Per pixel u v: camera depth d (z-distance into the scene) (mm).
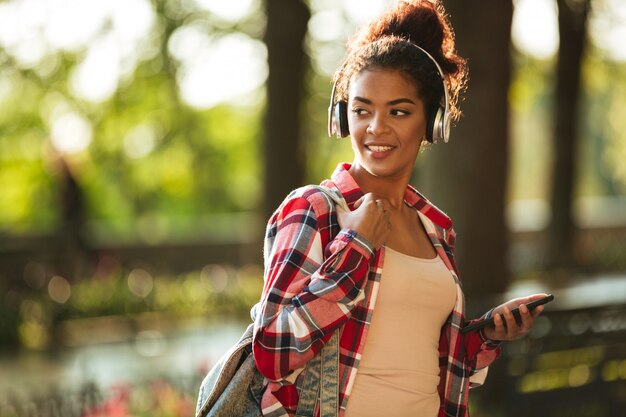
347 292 2250
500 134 8539
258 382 2426
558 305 7621
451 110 2740
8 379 9750
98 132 21906
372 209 2314
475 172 8469
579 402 7441
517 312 2584
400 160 2475
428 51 2613
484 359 2709
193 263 15359
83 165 22797
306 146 13781
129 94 20594
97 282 13477
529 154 46938
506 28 8461
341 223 2355
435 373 2518
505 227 8719
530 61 20000
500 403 7320
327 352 2355
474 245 8523
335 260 2264
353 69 2525
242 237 15992
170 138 24656
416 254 2559
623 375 7730
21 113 21062
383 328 2404
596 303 7734
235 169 27859
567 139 19297
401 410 2396
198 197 27641
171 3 17141
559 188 19359
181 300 13875
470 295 8508
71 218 14062
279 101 13422
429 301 2475
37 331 12172
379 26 2639
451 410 2631
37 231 13891
